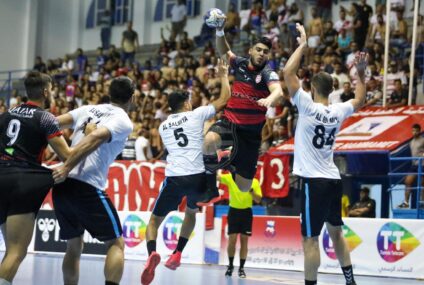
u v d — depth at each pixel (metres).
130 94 7.52
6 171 7.01
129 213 16.95
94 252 16.81
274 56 22.75
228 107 9.72
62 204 7.20
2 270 6.89
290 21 24.84
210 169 9.62
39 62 31.34
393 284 12.05
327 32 23.30
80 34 34.59
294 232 14.84
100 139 6.94
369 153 16.55
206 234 16.03
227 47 9.92
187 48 27.88
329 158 8.68
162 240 16.33
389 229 13.83
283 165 16.22
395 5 22.11
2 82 32.06
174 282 11.22
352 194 17.53
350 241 14.21
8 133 7.14
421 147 16.05
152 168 17.53
